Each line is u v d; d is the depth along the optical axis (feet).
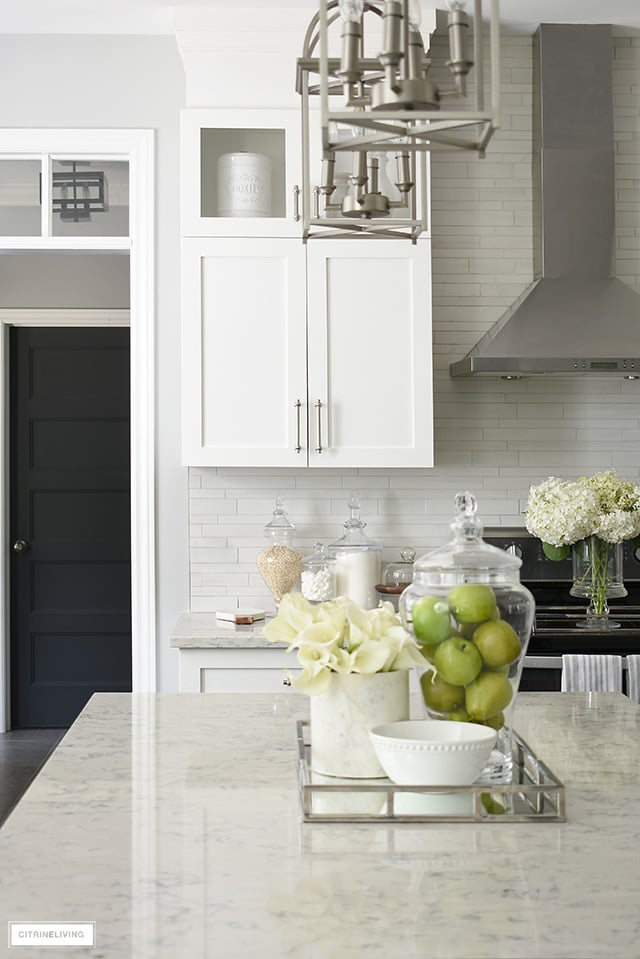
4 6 12.70
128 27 13.41
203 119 12.71
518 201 13.98
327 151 4.96
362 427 12.80
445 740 5.45
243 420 12.76
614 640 11.94
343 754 5.57
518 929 3.92
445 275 13.98
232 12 12.64
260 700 8.02
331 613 5.68
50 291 19.98
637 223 14.11
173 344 13.79
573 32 13.48
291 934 3.89
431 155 13.88
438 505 13.98
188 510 13.82
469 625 5.44
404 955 3.72
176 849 4.79
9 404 20.02
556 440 14.07
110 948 3.78
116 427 20.18
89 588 20.13
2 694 19.57
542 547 13.80
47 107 13.64
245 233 12.73
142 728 7.11
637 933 3.88
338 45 12.74
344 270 12.77
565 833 4.99
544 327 12.79
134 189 13.76
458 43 4.85
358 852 4.74
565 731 7.02
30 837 4.96
